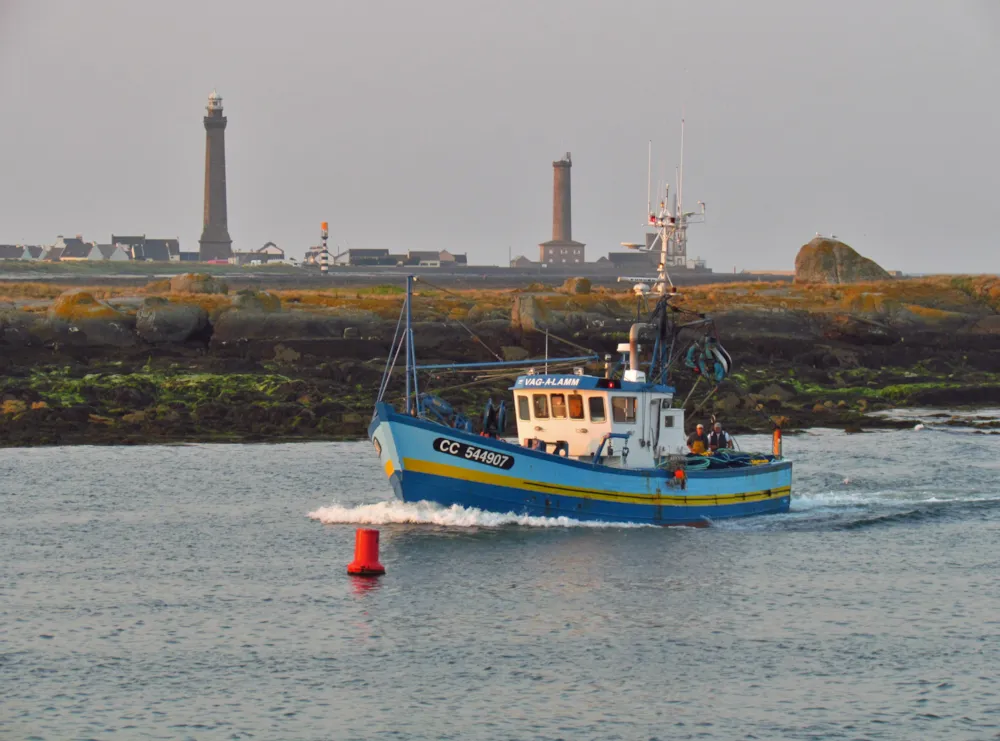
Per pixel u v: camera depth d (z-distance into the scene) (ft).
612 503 485.56
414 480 481.46
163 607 387.34
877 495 591.78
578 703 311.88
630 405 497.87
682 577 423.23
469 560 438.40
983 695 318.65
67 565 437.58
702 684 325.01
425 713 305.53
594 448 495.00
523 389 504.02
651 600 395.96
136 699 313.32
